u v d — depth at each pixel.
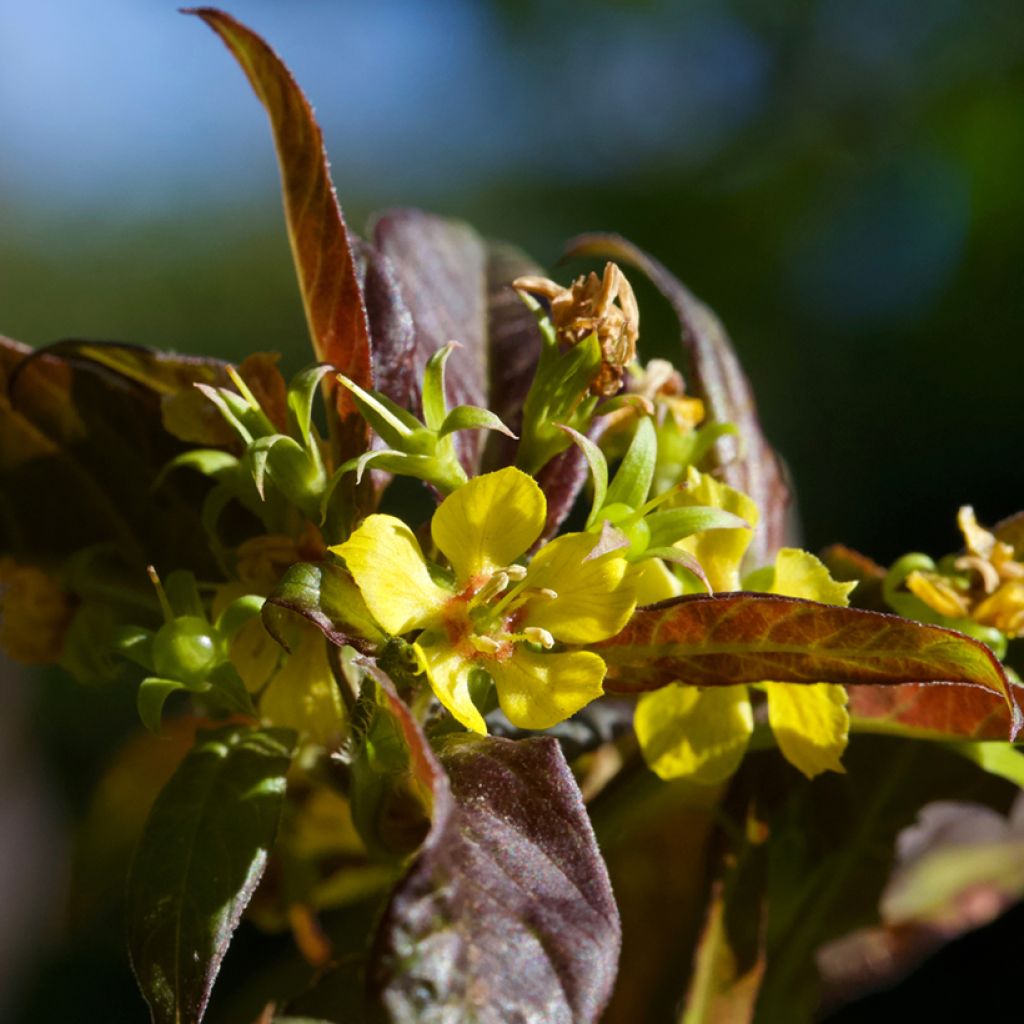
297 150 0.17
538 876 0.16
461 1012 0.15
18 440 0.19
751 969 0.19
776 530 0.19
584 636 0.16
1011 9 0.59
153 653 0.17
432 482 0.17
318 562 0.17
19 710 0.45
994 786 0.20
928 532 0.57
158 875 0.17
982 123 0.59
